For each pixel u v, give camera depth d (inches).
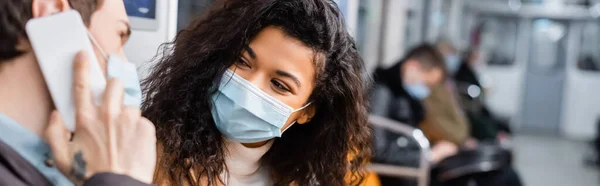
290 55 40.6
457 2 341.1
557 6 345.1
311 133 47.7
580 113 354.3
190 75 41.6
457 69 211.5
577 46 349.7
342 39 42.9
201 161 42.2
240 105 41.1
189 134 41.8
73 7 28.8
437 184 133.0
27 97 27.8
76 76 27.5
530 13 350.6
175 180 41.4
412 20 255.9
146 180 28.6
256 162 46.8
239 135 42.4
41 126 28.1
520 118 365.1
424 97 132.9
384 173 109.9
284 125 43.2
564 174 266.2
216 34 41.7
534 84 360.2
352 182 50.8
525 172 266.1
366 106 48.5
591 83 350.3
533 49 356.8
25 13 26.9
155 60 45.3
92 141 27.7
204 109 42.2
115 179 27.0
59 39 27.4
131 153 28.5
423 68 131.9
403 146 110.1
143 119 29.6
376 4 207.8
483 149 136.9
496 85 361.7
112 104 28.4
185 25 50.9
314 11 41.0
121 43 32.7
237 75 41.5
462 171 132.0
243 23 40.8
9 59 27.2
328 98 44.3
